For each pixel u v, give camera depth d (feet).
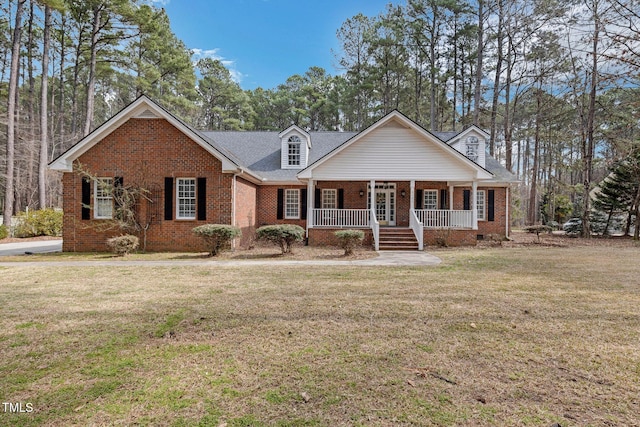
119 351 12.62
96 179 41.93
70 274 28.17
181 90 111.04
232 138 66.49
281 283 24.20
